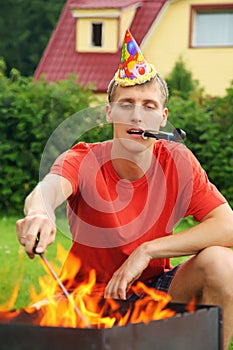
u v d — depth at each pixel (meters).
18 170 11.79
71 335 2.97
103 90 26.27
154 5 26.86
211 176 11.70
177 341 3.23
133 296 4.23
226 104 11.85
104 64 26.73
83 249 4.22
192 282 4.10
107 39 26.80
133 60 4.06
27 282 6.71
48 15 43.00
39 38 42.72
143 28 26.77
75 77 12.31
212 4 26.59
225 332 3.97
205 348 3.39
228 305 3.95
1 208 11.91
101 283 4.23
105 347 2.94
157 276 4.31
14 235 9.57
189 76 23.86
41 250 3.44
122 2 26.67
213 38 26.98
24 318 3.60
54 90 11.89
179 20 26.59
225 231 4.13
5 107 11.85
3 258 7.81
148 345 3.10
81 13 26.97
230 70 26.39
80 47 27.14
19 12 42.22
